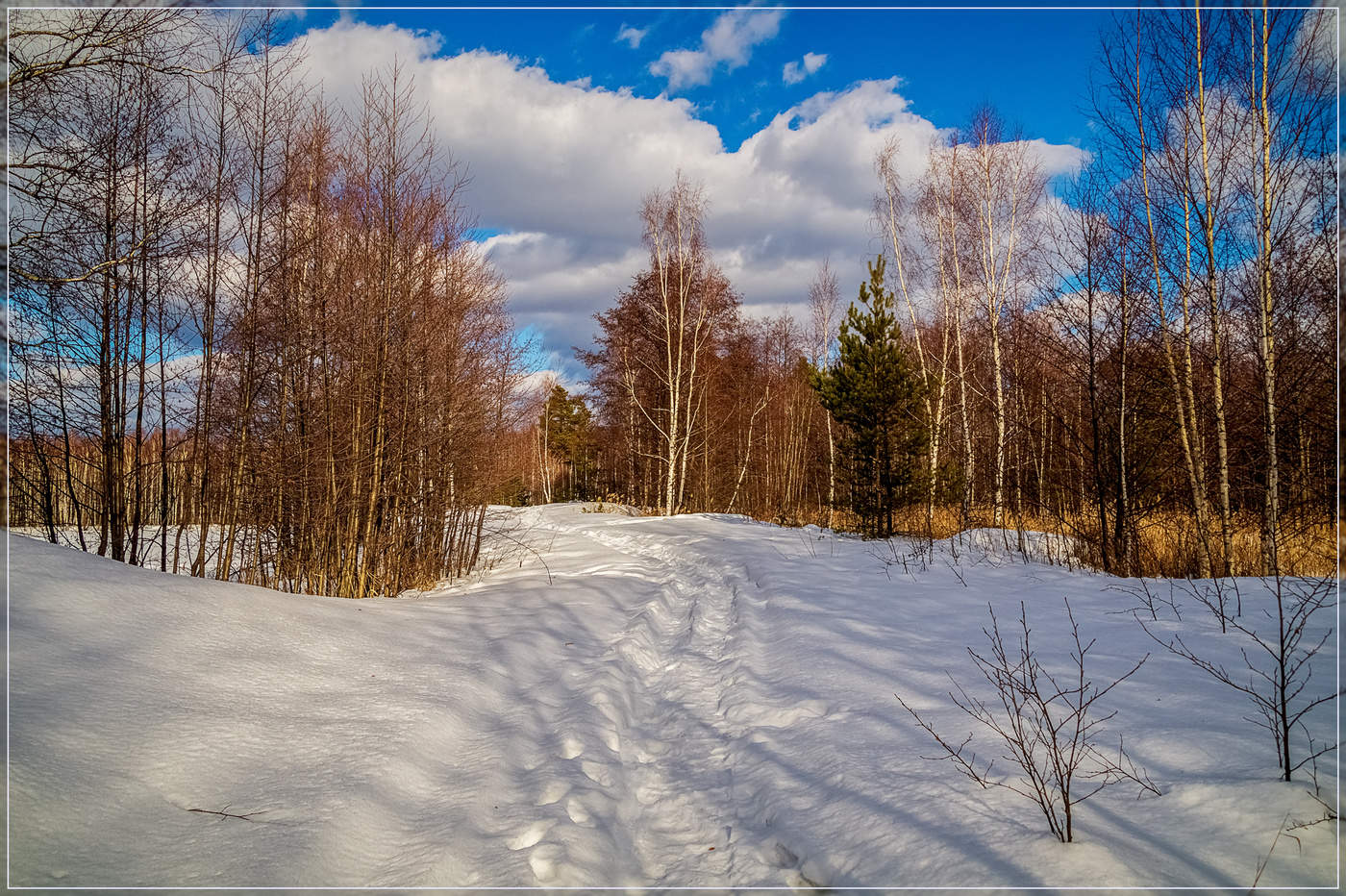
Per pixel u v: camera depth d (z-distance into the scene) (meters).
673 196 25.92
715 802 3.97
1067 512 13.17
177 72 7.01
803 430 30.91
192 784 3.18
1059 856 2.71
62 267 6.93
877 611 7.43
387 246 10.04
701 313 25.75
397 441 10.46
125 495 8.01
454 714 4.68
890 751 4.00
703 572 12.14
